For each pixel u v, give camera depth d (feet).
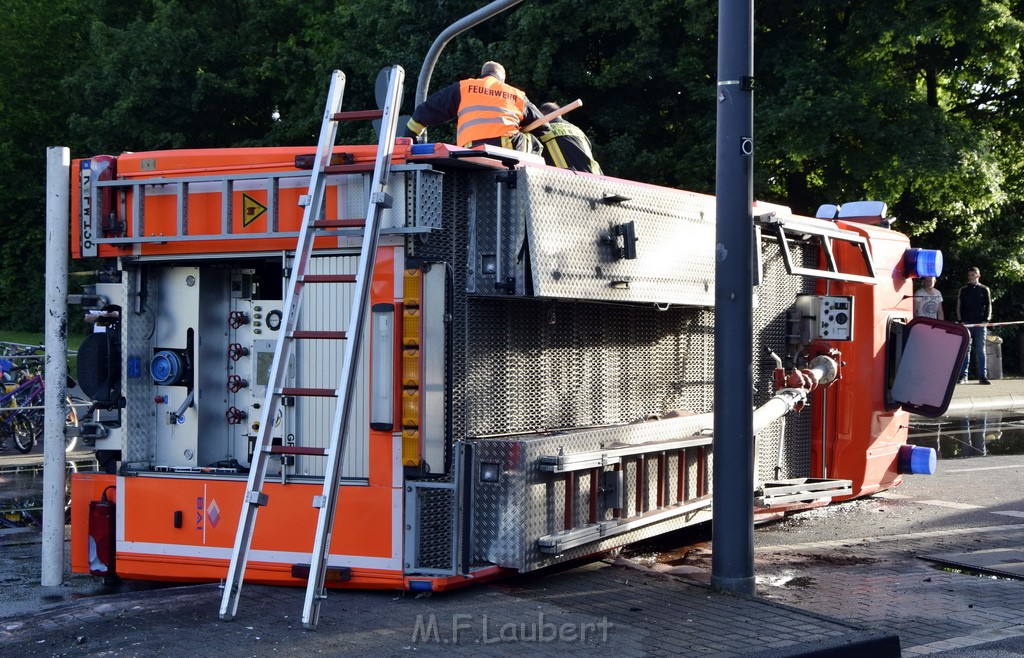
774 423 29.07
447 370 20.01
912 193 75.00
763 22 65.98
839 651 17.11
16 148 119.96
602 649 16.79
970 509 32.40
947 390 30.94
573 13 64.23
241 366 22.71
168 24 102.12
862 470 30.86
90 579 24.00
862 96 62.59
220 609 18.07
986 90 78.64
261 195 21.09
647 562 25.18
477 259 20.53
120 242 21.97
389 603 19.40
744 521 20.85
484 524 20.26
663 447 23.59
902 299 32.81
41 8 121.39
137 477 22.03
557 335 22.76
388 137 19.19
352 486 20.20
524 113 26.89
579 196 21.08
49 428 22.86
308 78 93.81
